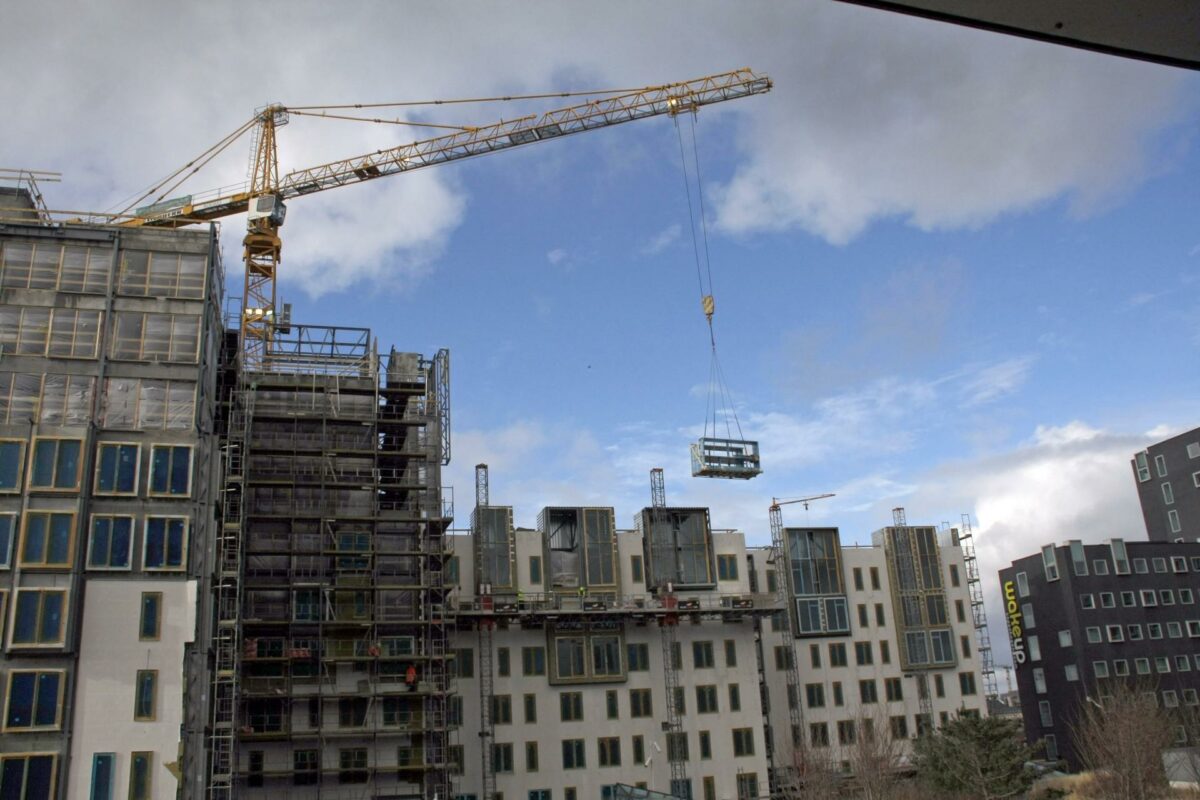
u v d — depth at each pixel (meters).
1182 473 122.19
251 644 72.88
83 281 62.19
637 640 91.38
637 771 87.31
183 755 55.31
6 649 54.00
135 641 56.16
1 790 52.12
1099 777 78.94
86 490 57.56
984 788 76.38
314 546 76.75
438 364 87.25
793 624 101.25
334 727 74.00
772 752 96.81
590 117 102.62
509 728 85.25
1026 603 113.81
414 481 82.31
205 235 64.94
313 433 80.19
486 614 84.88
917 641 104.50
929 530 109.19
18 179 65.56
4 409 58.50
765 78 103.12
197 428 60.81
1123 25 7.00
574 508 93.88
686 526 97.00
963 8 6.85
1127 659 105.75
